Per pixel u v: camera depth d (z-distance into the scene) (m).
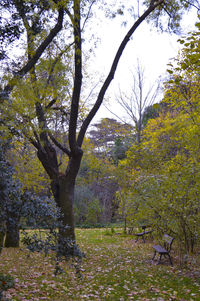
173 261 7.61
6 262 7.45
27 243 3.56
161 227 8.17
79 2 6.56
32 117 6.16
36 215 3.47
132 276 6.12
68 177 8.12
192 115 9.77
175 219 7.31
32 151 9.95
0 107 4.05
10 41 5.80
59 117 8.88
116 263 7.50
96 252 9.22
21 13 6.05
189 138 8.34
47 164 8.13
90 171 20.67
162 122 13.73
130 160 10.95
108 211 21.70
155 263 7.47
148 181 7.86
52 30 6.33
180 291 5.04
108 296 4.87
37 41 6.45
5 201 3.20
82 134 8.34
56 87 7.01
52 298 4.65
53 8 6.08
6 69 5.89
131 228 14.90
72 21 6.70
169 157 9.99
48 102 7.42
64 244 3.84
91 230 16.97
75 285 5.52
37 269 6.65
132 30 7.95
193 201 6.88
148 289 5.23
